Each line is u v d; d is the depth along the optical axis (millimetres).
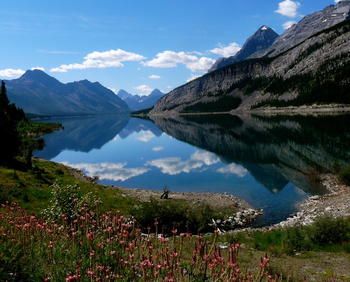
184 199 45562
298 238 19844
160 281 6738
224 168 70188
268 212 39688
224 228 34000
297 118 189375
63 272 7551
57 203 17312
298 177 56125
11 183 34500
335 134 101438
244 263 15125
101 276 7051
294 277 13219
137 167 79812
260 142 103062
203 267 7145
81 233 9000
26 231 9250
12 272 7770
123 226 8680
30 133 136875
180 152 101875
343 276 14219
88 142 146250
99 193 39188
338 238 19828
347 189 45656
